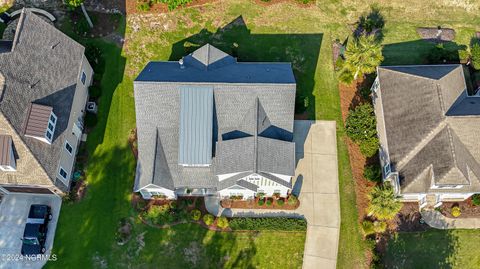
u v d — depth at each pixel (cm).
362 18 5838
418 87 4566
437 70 4781
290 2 5891
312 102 5216
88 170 4794
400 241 4516
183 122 4253
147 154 4391
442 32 5756
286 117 4412
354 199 4694
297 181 4766
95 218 4569
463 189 4300
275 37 5647
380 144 4825
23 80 4175
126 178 4766
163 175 4306
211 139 4259
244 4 5859
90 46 5309
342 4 5916
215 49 4797
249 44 5594
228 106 4353
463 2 5997
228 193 4553
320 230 4550
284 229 4516
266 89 4294
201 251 4466
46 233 4472
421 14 5912
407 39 5700
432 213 4628
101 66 5322
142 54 5472
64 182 4506
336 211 4631
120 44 5509
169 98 4325
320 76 5388
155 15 5709
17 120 4019
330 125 5084
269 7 5853
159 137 4406
